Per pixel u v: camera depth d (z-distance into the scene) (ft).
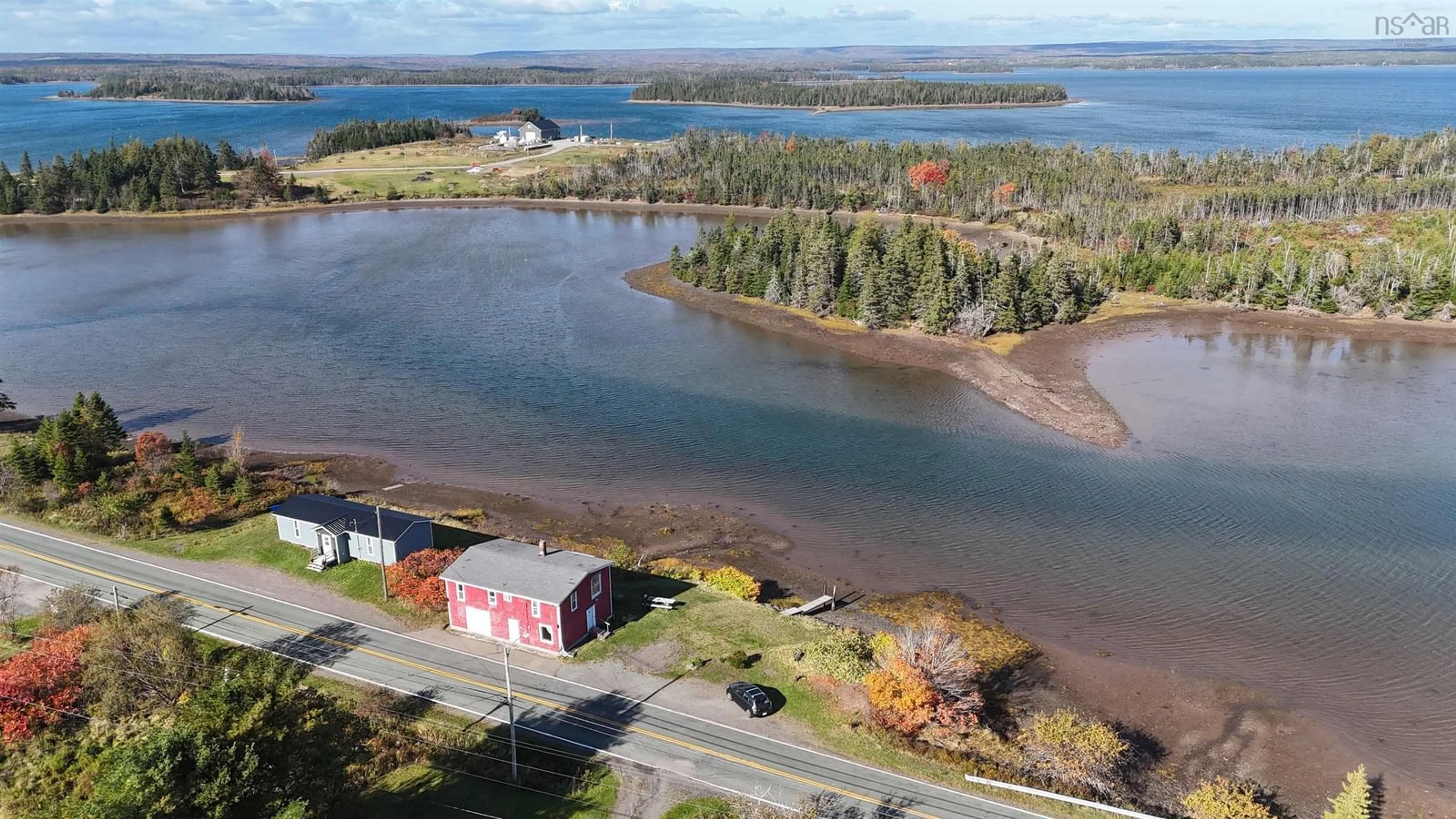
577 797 130.11
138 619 155.12
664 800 129.80
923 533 216.74
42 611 174.09
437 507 228.43
